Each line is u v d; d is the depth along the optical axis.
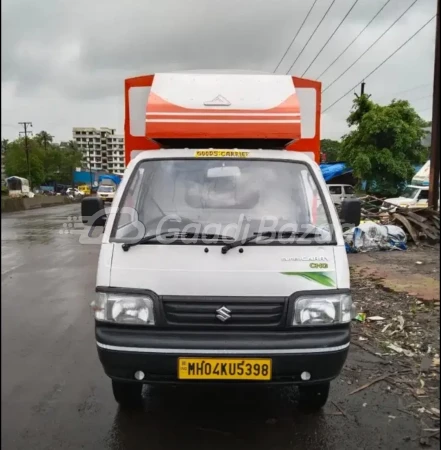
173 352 3.04
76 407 3.75
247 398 3.90
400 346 5.09
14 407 3.73
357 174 23.88
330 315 3.14
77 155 91.75
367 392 4.04
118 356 3.07
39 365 4.58
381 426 3.48
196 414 3.64
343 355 3.15
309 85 4.46
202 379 3.04
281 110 3.88
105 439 3.29
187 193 3.71
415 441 3.28
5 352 4.84
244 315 3.09
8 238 15.01
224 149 3.98
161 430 3.41
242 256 3.23
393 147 23.69
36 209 34.25
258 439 3.29
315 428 3.45
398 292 7.35
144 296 3.12
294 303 3.12
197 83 4.11
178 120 3.84
